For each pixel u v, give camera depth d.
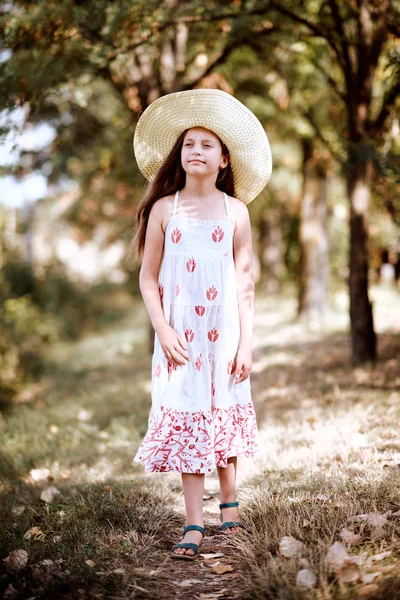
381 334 8.77
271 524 2.79
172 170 3.10
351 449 3.70
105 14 5.07
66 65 5.45
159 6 5.54
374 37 6.11
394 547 2.45
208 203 2.97
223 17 5.76
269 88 9.02
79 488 3.70
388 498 2.90
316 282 11.77
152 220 3.01
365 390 5.41
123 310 18.67
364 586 2.16
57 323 14.38
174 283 2.89
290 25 6.36
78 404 7.11
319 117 9.05
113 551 2.71
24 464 4.67
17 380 8.71
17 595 2.33
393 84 5.72
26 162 9.97
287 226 18.92
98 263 20.77
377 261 7.48
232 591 2.38
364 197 6.60
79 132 10.23
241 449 2.91
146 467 2.84
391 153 5.71
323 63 7.93
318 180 11.56
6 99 4.97
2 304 10.33
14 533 3.06
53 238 18.25
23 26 4.99
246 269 3.01
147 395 7.05
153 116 3.10
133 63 7.77
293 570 2.32
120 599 2.31
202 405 2.83
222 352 2.88
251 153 3.10
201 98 3.01
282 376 6.90
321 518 2.77
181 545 2.75
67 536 2.89
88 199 13.49
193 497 2.84
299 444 4.09
